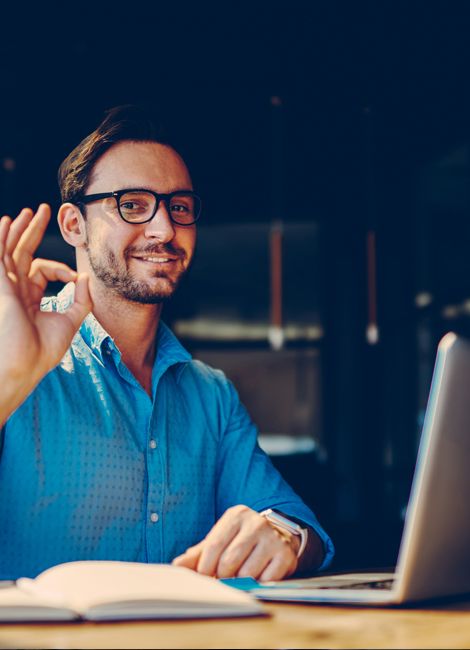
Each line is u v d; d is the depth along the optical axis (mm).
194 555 1291
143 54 7945
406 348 8125
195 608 878
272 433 10281
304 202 9539
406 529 954
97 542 1598
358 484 8977
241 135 9102
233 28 7449
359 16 6984
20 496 1561
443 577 999
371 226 5621
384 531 5246
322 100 8289
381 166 8227
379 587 1086
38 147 8547
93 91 8414
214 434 1822
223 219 9609
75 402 1627
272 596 1034
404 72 7383
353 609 974
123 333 1740
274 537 1327
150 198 1724
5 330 1281
